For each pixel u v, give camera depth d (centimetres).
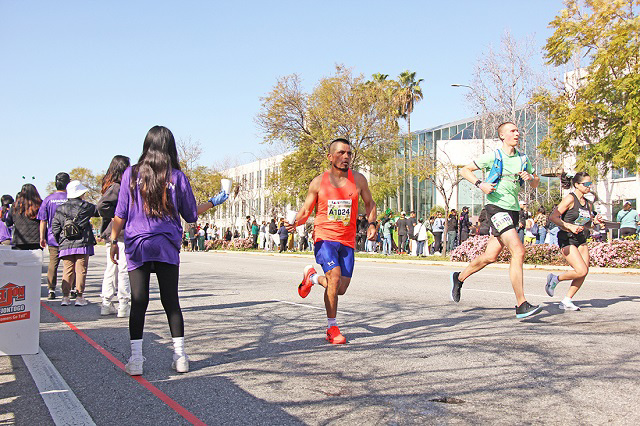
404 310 809
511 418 354
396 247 2914
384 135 3916
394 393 409
